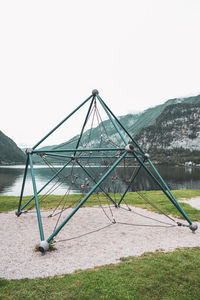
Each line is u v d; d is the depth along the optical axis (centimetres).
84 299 465
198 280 544
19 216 1318
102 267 632
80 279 546
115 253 759
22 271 617
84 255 744
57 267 644
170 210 1514
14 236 952
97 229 1077
